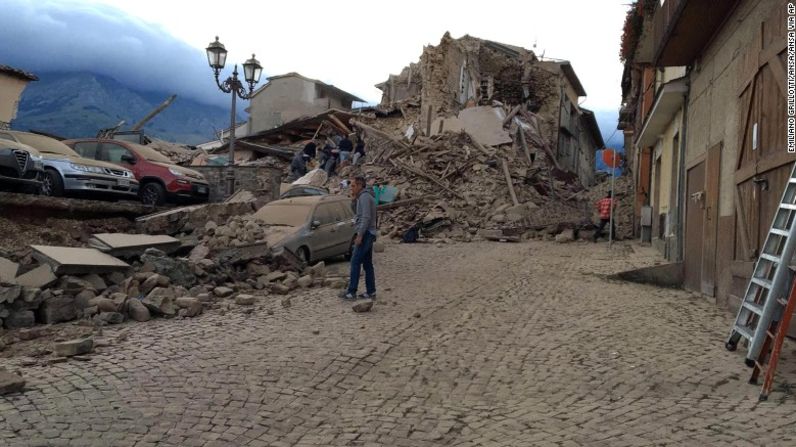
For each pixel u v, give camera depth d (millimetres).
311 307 8914
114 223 13070
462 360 6336
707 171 9789
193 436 4289
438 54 34188
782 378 5230
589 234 20984
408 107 37438
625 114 28812
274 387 5391
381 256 15461
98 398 4879
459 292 10344
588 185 58469
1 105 26516
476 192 24859
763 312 5301
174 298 8484
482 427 4547
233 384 5410
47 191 13195
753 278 6051
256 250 11211
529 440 4223
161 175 15953
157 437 4230
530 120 35125
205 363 5984
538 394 5297
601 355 6406
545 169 30328
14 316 7098
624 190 28188
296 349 6602
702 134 10375
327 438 4359
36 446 3930
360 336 7219
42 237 10922
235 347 6609
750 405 4633
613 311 8789
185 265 9664
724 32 9086
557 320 8180
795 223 5203
